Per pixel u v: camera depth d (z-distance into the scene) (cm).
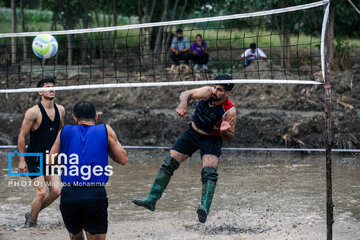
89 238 778
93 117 809
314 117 2119
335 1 2905
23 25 3744
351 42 4528
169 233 1038
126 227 1089
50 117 1078
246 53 2933
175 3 3475
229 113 962
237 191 1415
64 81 2894
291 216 1156
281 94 2636
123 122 2195
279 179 1562
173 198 1359
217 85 945
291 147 2036
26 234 1041
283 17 3212
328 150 873
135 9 3841
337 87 2633
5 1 4753
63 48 3553
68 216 778
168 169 984
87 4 3728
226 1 3553
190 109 2522
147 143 2136
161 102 2658
